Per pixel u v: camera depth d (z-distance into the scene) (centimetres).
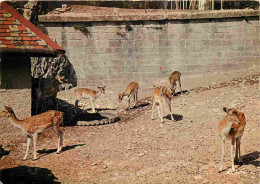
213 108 1405
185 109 1456
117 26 2064
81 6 2461
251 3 2403
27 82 1247
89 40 2061
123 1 2652
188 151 997
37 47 1146
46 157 1066
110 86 2067
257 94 1480
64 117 1509
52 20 2012
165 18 2069
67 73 2059
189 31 2108
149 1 2675
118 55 2084
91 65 2077
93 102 1730
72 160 1027
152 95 1875
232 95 1542
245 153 923
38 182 884
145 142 1130
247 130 1084
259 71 2023
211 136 1098
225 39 2134
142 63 2102
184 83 2017
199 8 2439
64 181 885
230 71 2142
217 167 857
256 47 2155
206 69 2141
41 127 1045
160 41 2098
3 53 1132
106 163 980
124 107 1677
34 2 2052
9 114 1015
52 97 1577
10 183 880
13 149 1148
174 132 1195
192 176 828
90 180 878
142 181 837
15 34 1156
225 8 2473
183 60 2122
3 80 1218
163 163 933
